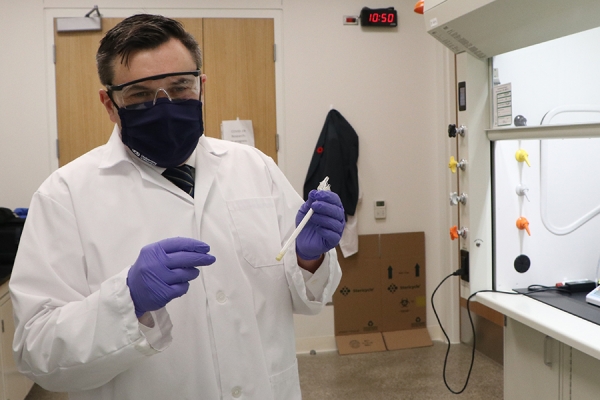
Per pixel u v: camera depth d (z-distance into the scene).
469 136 1.91
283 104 3.63
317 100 3.66
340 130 3.64
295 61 3.62
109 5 3.40
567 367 1.76
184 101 1.07
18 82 3.37
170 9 3.47
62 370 0.92
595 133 1.56
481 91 1.91
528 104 1.87
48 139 3.41
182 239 0.93
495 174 1.93
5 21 3.33
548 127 1.67
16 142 3.38
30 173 3.40
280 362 1.15
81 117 3.42
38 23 3.35
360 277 3.78
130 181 1.11
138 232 1.07
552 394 1.83
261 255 1.14
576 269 2.04
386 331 3.83
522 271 1.99
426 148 3.81
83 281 1.04
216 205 1.13
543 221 1.99
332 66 3.66
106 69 1.04
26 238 1.03
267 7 3.57
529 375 1.94
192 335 1.06
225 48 3.54
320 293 1.18
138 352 0.91
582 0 1.44
